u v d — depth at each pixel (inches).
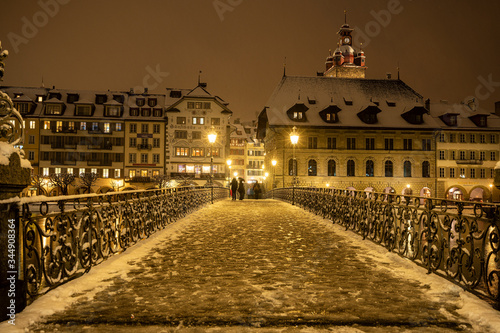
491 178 2447.1
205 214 664.4
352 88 2598.4
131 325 157.9
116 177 2383.1
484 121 2492.6
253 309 177.2
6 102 165.2
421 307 181.2
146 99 2517.2
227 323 161.0
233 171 3599.9
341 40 3880.4
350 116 2445.9
